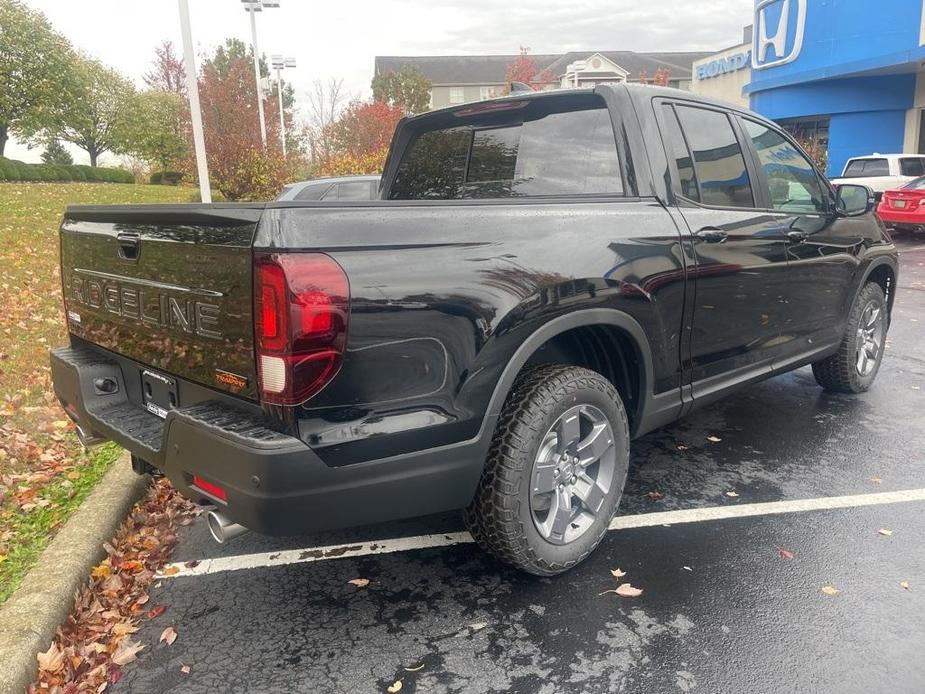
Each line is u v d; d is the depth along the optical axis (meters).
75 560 2.99
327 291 2.12
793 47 22.98
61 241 3.33
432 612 2.79
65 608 2.76
